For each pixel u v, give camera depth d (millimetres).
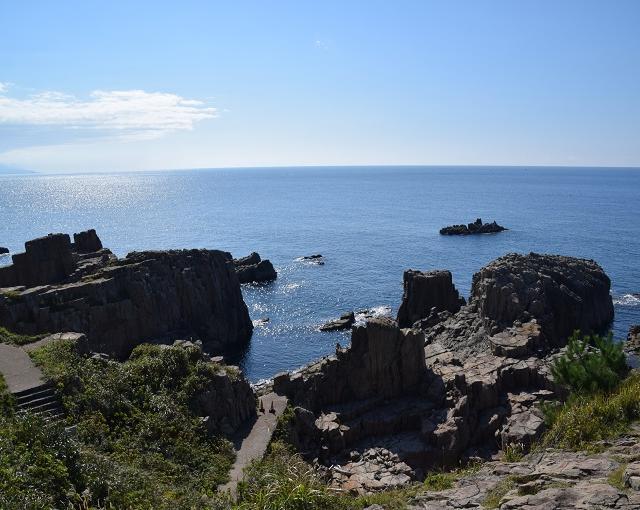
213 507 17359
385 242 126875
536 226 148250
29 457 16766
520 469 16328
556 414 22344
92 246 64062
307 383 35000
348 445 31484
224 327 60812
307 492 16578
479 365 37000
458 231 135875
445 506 14703
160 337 52625
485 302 50594
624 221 157250
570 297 53188
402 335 35875
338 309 73688
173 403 26078
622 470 14070
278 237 138000
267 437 26906
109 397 24625
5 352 27094
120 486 17516
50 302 43906
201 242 131250
